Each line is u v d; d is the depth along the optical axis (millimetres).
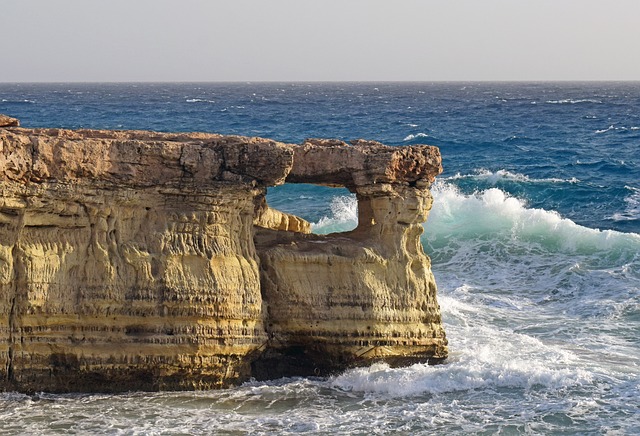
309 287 25719
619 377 26469
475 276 40281
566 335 31781
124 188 24078
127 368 23969
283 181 25484
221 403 23922
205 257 24453
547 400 24688
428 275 26812
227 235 24938
